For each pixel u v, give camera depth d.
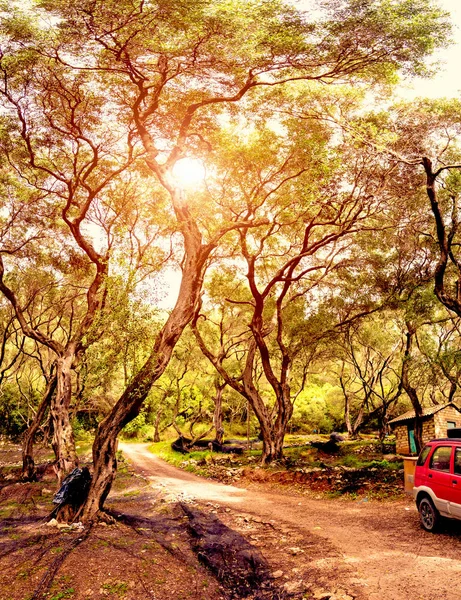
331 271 26.16
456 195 17.45
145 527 10.41
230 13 9.29
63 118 16.48
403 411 42.72
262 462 22.34
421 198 19.80
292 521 11.13
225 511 12.59
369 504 12.88
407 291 22.70
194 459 29.06
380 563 6.98
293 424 53.09
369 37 10.51
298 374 38.22
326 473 17.45
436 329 27.11
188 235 13.41
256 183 19.31
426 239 21.78
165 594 6.42
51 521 10.32
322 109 16.56
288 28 10.18
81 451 31.64
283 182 18.22
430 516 8.81
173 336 11.95
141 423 13.51
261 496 15.75
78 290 27.30
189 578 7.07
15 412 38.75
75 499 10.85
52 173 16.09
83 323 15.73
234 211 20.62
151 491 16.64
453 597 5.34
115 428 11.29
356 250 25.23
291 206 19.75
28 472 21.00
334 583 6.27
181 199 13.79
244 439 44.81
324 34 10.48
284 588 6.45
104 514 10.66
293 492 16.31
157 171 14.01
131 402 11.39
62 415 13.77
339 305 27.45
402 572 6.43
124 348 11.86
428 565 6.64
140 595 6.33
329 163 15.55
